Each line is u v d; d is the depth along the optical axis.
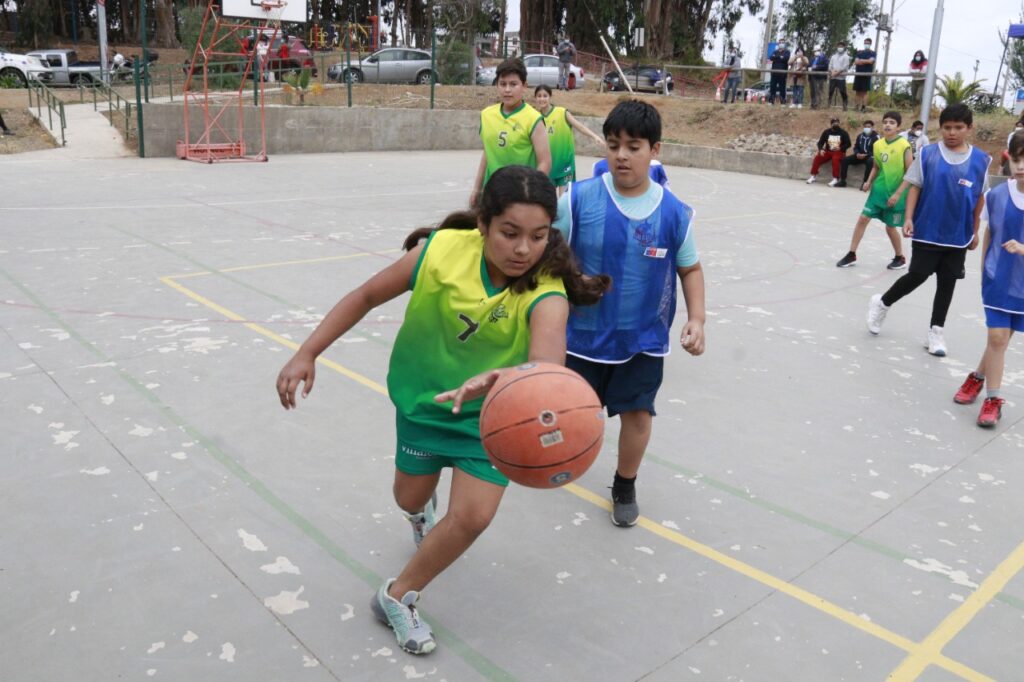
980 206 5.70
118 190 12.16
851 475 4.06
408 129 21.20
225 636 2.68
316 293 6.80
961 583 3.18
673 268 3.26
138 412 4.32
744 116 22.55
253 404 4.49
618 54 38.88
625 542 3.36
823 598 3.04
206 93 17.16
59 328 5.59
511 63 5.96
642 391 3.30
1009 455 4.38
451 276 2.40
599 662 2.64
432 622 2.80
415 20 48.78
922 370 5.68
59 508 3.38
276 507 3.47
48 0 43.03
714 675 2.61
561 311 2.34
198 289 6.75
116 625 2.70
